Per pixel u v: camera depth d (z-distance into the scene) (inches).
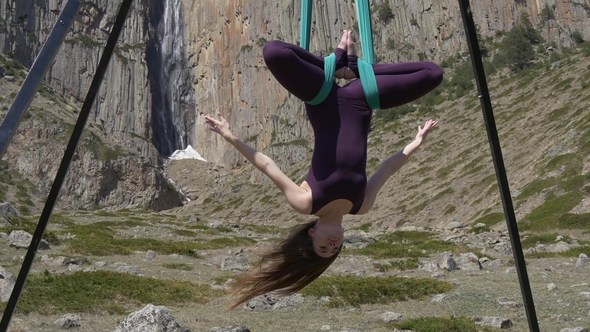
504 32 4773.6
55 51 208.1
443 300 565.0
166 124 4889.3
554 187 1811.0
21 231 864.9
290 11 4884.4
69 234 1111.6
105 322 462.9
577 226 1428.4
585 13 4815.5
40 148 3476.9
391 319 487.2
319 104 191.9
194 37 5152.6
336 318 496.7
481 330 431.5
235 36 5014.8
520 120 3100.4
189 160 4687.5
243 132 4776.1
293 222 3139.8
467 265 788.6
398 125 3917.3
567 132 2278.5
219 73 4965.6
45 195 3339.1
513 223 223.8
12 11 4365.2
